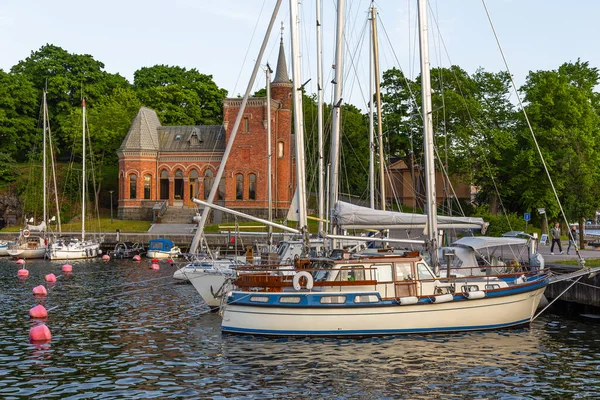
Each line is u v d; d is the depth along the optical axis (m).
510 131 68.38
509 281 25.64
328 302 22.08
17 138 102.75
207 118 105.31
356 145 80.56
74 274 45.28
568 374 17.94
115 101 95.94
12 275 44.69
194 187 80.12
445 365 18.80
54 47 108.38
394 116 75.50
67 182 91.25
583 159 55.41
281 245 33.62
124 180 79.81
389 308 22.17
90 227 74.81
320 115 33.84
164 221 76.81
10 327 25.03
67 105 105.25
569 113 61.78
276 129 78.12
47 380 17.52
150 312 28.47
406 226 25.69
